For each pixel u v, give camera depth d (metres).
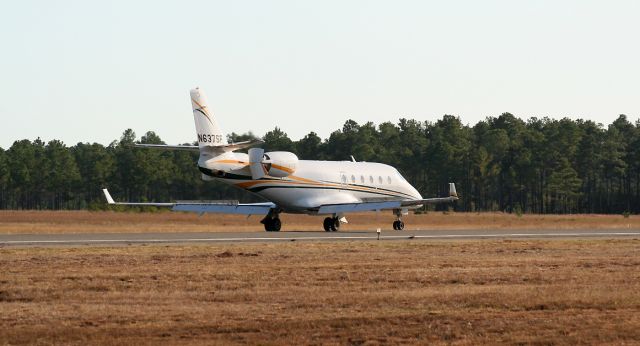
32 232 146.12
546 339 50.03
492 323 54.22
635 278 75.56
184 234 138.88
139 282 71.62
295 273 78.25
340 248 106.81
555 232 156.12
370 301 61.72
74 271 78.69
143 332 51.44
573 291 66.44
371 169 171.62
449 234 146.12
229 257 93.25
